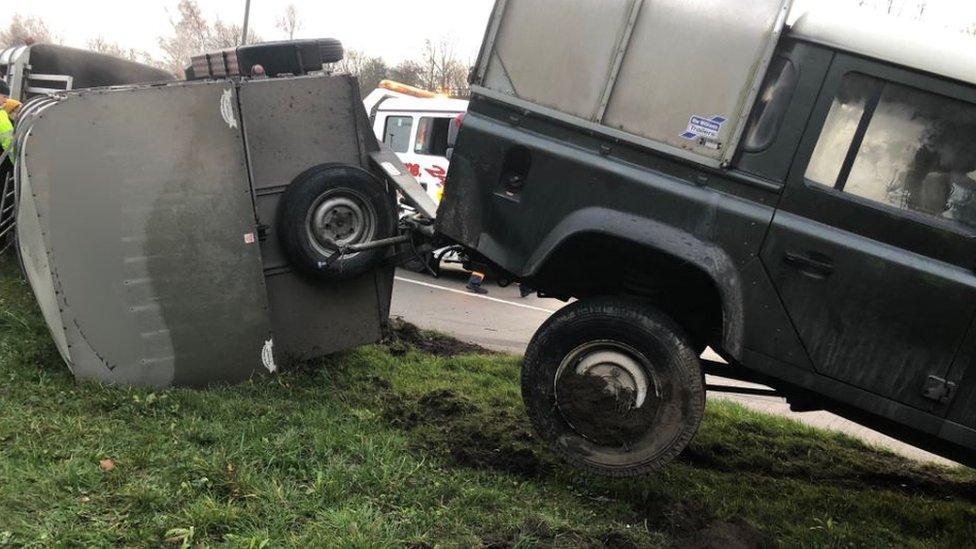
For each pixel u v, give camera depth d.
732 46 3.70
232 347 4.91
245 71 5.93
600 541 3.39
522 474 4.11
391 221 5.44
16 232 5.53
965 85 3.53
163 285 4.69
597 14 3.90
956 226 3.55
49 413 4.04
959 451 3.71
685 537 3.60
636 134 3.83
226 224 4.80
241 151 4.81
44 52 10.80
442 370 6.23
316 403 4.82
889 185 3.63
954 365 3.52
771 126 3.72
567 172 3.91
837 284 3.63
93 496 3.16
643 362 3.84
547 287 4.46
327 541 3.00
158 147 4.62
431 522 3.30
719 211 3.73
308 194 5.17
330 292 5.53
